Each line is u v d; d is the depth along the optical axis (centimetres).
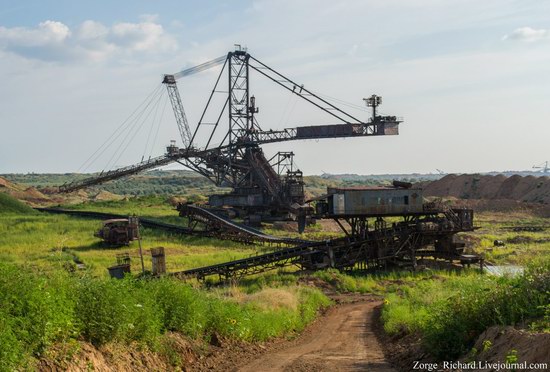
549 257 1972
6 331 1216
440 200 7350
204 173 12462
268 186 11431
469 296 1766
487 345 1397
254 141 11712
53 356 1353
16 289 1359
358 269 6850
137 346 1709
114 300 1653
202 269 5766
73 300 1566
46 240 8269
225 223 9056
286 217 11456
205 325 2223
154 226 10119
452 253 7075
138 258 6969
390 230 6975
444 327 1712
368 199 6975
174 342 1898
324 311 4150
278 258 6216
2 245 7638
